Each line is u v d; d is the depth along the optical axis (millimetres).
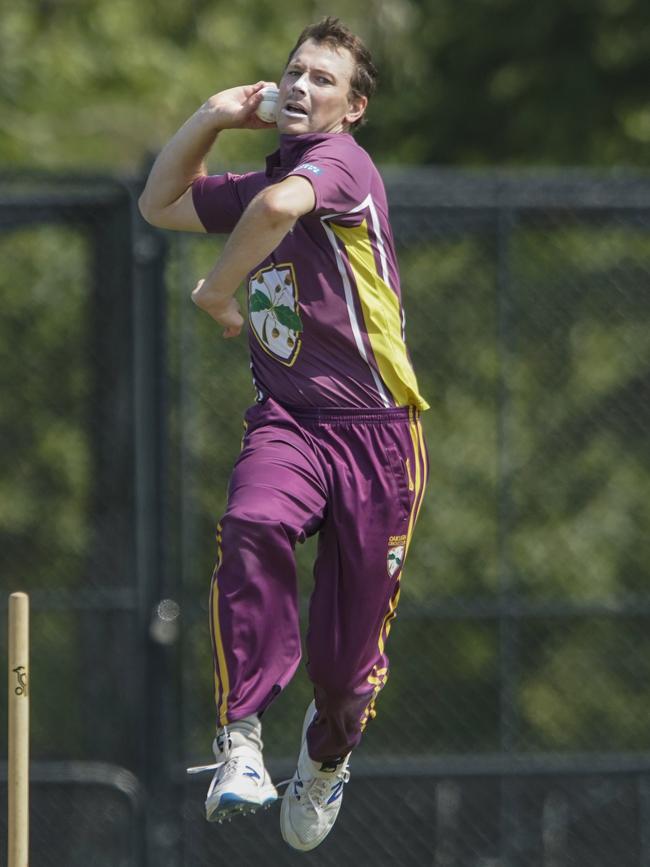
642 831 29562
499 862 29625
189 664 29312
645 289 34500
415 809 29609
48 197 29297
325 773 17906
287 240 15984
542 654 36969
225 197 17328
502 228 30328
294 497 15656
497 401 33000
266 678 15250
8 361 33656
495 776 29594
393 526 16359
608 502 37062
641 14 51219
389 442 16281
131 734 28938
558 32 52344
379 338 16109
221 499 32594
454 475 36844
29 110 49312
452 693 34875
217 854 29156
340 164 15492
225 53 53031
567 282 34656
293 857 29422
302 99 16047
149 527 29094
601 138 51344
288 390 16234
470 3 53594
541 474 36719
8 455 33312
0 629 32688
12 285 34438
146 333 29203
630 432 36031
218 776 15070
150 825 28812
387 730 34688
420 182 30172
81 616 29250
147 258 29234
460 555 36969
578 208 30375
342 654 16453
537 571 37281
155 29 53250
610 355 35125
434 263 35062
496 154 53562
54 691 30656
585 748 36844
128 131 49969
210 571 32406
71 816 28625
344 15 49500
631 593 37438
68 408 33594
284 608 15359
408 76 50875
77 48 50438
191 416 30422
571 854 29609
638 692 36781
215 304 15297
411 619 30250
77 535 33219
